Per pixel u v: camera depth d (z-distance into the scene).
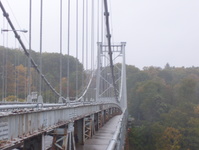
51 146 11.12
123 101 57.50
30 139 8.51
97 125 22.91
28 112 7.63
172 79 103.00
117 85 63.22
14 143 6.55
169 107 62.50
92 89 29.42
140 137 48.59
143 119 69.00
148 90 69.81
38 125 8.48
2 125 6.22
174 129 41.28
